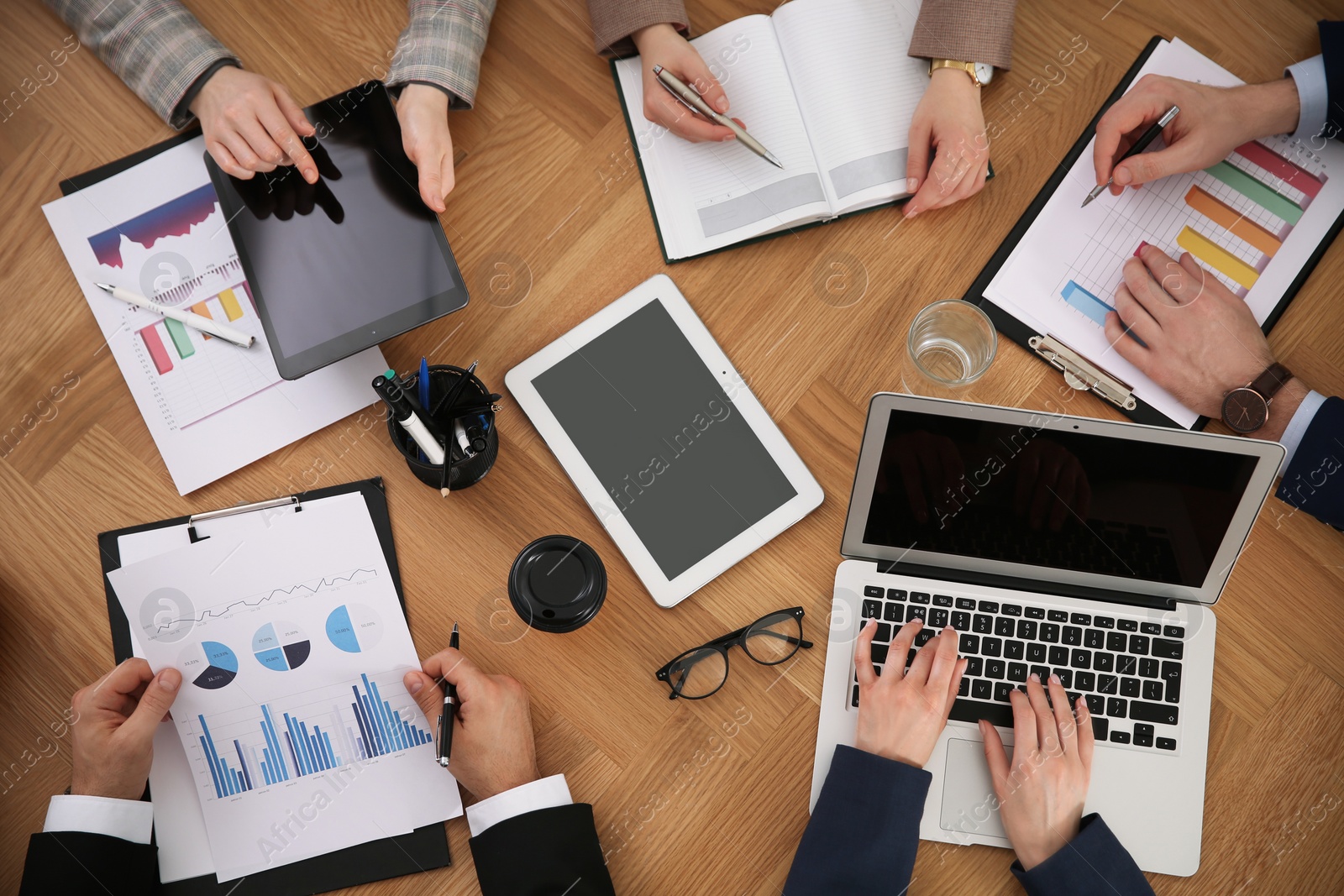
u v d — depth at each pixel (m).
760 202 1.08
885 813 0.95
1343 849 0.99
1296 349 1.07
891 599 1.02
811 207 1.08
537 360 1.07
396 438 0.98
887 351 1.09
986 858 1.00
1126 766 0.99
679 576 1.04
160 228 1.09
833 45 1.10
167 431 1.06
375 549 1.05
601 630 1.04
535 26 1.13
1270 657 1.03
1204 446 0.91
